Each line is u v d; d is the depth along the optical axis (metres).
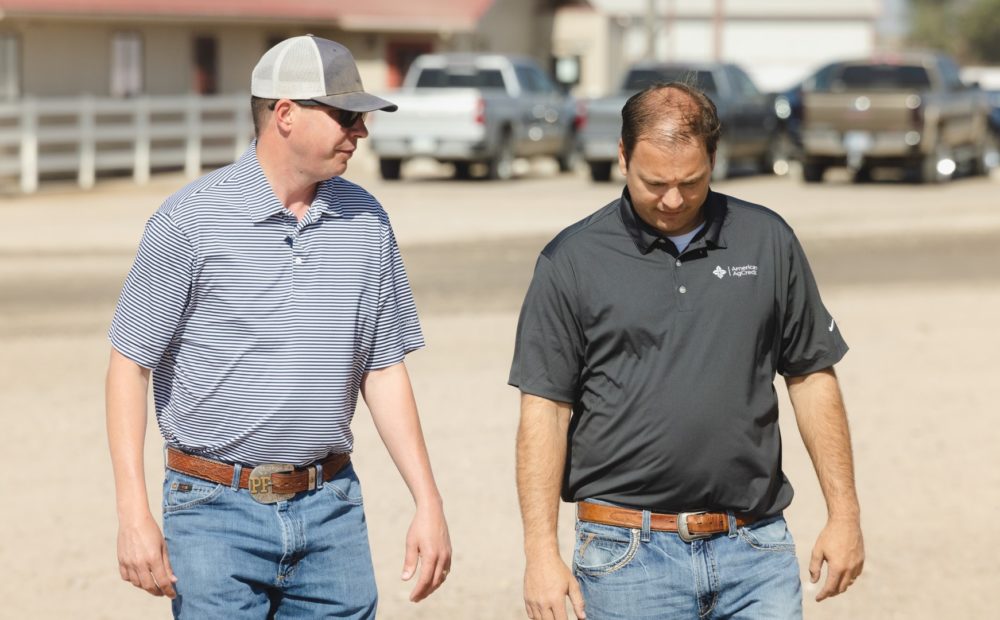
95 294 26.61
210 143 59.34
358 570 7.68
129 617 11.38
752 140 52.50
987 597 11.71
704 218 7.30
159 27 57.88
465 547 12.94
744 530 7.38
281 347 7.35
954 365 20.59
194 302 7.34
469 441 16.36
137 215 40.78
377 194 46.75
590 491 7.44
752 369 7.27
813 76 50.72
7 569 12.38
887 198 44.53
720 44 114.31
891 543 13.02
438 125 51.41
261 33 61.97
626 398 7.24
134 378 7.38
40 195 47.88
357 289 7.49
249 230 7.33
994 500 14.25
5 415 17.50
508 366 20.33
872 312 24.92
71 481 14.93
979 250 32.75
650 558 7.32
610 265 7.25
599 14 81.69
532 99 54.81
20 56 53.25
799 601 7.42
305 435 7.43
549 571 7.27
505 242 34.03
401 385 7.80
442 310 24.84
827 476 7.64
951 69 51.56
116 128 52.59
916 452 15.96
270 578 7.53
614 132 50.91
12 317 24.20
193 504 7.45
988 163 56.16
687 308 7.19
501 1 76.56
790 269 7.37
